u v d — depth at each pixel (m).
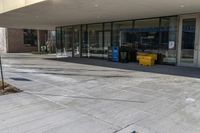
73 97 5.66
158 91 6.18
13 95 5.89
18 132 3.63
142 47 13.69
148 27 13.23
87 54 17.86
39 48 26.25
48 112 4.55
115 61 14.15
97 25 16.67
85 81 7.70
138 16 12.35
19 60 15.78
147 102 5.17
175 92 6.05
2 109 4.76
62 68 11.20
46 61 14.98
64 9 10.38
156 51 12.92
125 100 5.35
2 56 19.84
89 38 17.52
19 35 27.02
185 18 11.39
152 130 3.66
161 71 9.89
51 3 8.95
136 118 4.18
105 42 16.11
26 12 11.66
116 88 6.60
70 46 19.59
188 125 3.85
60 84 7.24
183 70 10.16
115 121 4.05
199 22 10.85
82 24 17.97
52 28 23.70
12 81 7.79
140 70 10.25
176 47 11.92
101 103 5.13
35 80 7.95
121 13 11.29
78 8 10.03
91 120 4.11
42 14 12.35
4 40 26.69
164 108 4.73
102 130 3.67
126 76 8.63
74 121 4.07
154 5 8.85
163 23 12.42
